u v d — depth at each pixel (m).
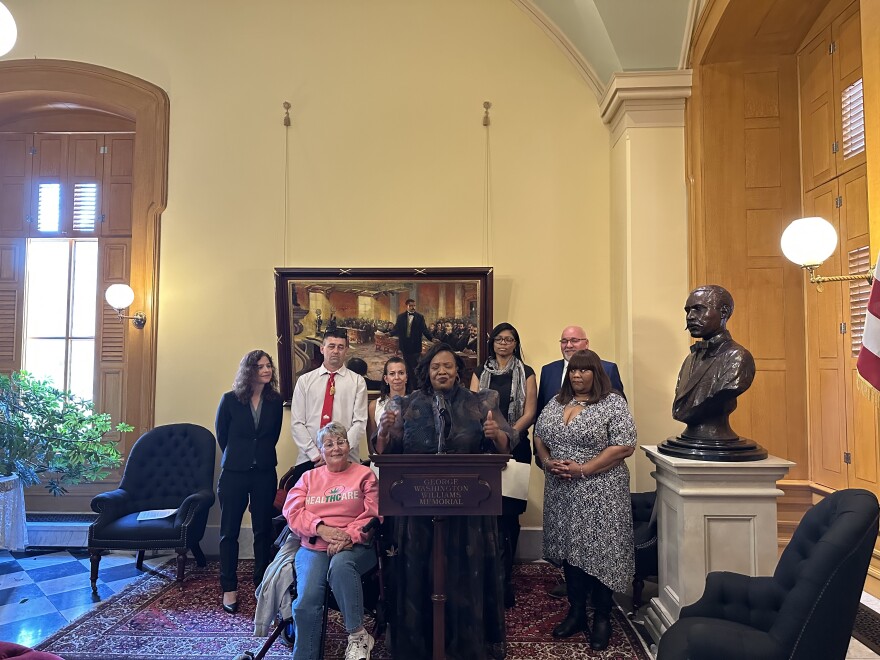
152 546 3.88
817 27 4.10
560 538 3.18
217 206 4.94
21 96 5.16
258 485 3.81
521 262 4.87
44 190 5.53
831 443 4.02
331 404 4.00
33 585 4.02
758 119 4.38
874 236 2.63
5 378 4.39
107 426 4.54
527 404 3.92
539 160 4.91
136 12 5.07
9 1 5.14
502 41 4.97
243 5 5.04
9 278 5.47
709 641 2.02
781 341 4.30
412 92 4.96
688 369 3.09
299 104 4.98
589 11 4.39
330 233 4.91
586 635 3.27
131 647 3.13
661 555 3.23
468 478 2.48
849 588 1.99
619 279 4.66
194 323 4.90
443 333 4.75
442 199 4.91
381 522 3.05
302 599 2.77
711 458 2.87
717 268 4.33
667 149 4.46
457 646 2.78
